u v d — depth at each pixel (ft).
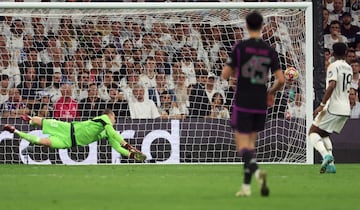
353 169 174.91
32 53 209.87
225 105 208.13
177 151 199.21
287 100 202.90
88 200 102.17
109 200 102.17
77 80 209.36
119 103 207.82
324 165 159.53
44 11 202.18
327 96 160.76
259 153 201.67
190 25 212.02
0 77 207.21
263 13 205.36
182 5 197.98
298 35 205.67
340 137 202.18
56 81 208.64
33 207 94.38
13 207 94.48
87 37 211.00
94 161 197.47
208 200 101.96
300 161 202.18
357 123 203.62
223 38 212.23
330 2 244.83
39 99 207.21
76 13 201.98
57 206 95.35
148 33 211.82
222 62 211.41
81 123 184.55
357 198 107.45
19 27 210.18
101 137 185.78
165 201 100.83
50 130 185.06
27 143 196.24
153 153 199.21
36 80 208.33
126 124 199.93
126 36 211.61
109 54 210.59
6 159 196.75
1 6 195.42
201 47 211.82
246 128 105.50
